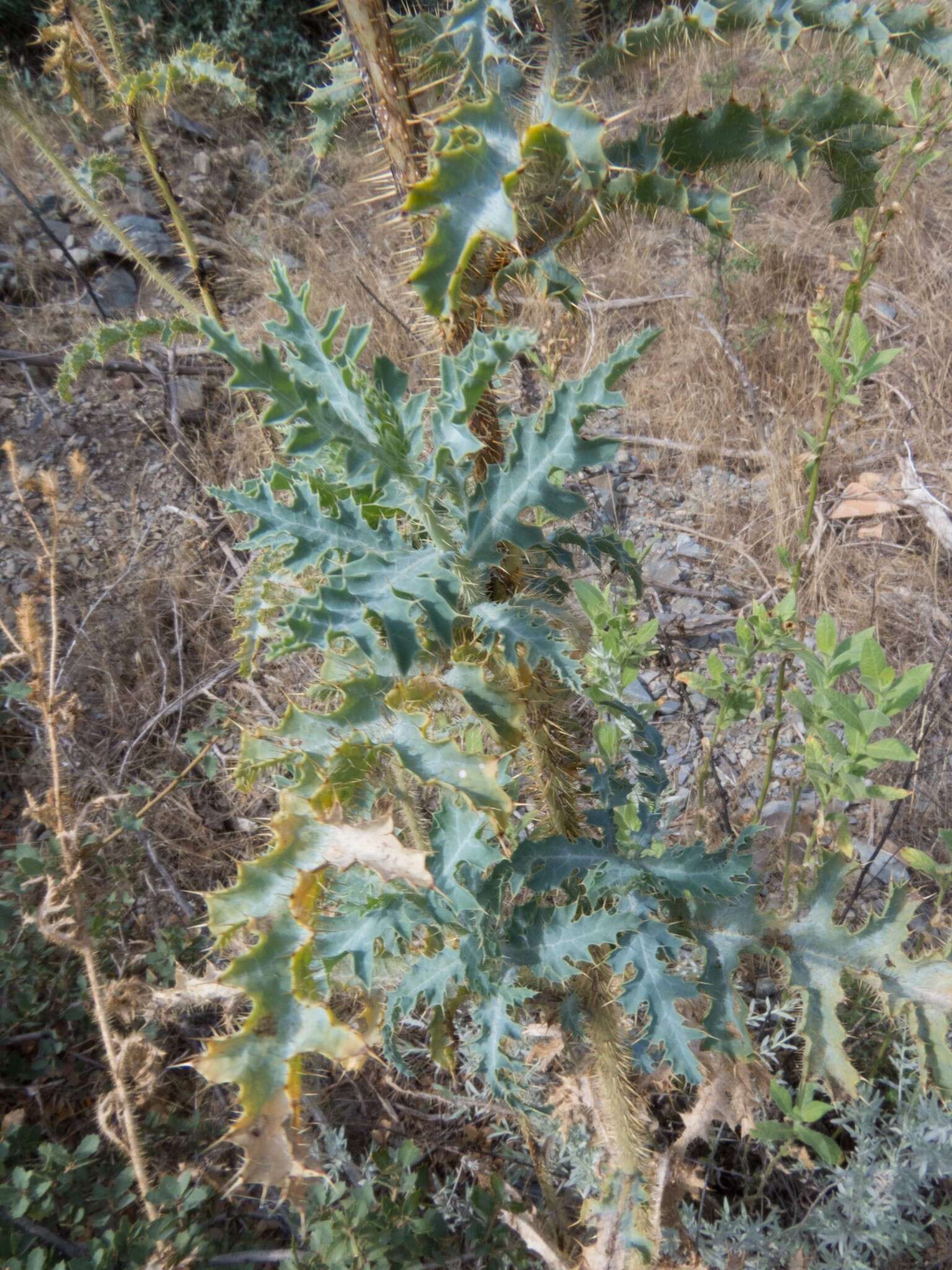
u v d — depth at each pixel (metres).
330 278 4.89
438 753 0.89
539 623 0.98
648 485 4.06
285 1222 1.94
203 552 3.76
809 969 1.26
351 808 0.91
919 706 2.84
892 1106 2.00
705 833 2.27
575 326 1.62
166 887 2.71
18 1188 1.68
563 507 0.95
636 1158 1.32
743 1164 1.98
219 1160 2.08
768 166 0.96
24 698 2.75
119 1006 1.50
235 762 2.99
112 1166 1.95
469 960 1.09
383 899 1.01
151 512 3.91
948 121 1.61
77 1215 1.74
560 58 0.91
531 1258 1.75
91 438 4.17
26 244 5.10
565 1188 1.93
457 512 0.97
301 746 1.15
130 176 5.56
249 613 1.62
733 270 4.27
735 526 3.83
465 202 0.77
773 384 4.25
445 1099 1.94
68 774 2.88
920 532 3.68
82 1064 2.27
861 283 1.72
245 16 6.09
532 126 0.76
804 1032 1.26
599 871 1.18
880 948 1.23
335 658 1.07
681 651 3.30
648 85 3.77
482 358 0.85
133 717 3.20
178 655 3.33
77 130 5.59
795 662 3.19
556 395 0.92
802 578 3.49
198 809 2.97
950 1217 1.73
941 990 1.19
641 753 1.42
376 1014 1.10
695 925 1.29
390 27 0.88
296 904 0.77
